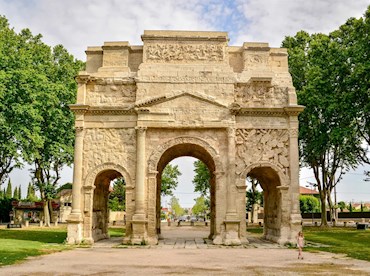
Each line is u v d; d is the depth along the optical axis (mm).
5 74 45156
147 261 26094
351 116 46062
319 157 61656
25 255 28469
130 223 38719
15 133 47281
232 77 40656
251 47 41844
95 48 42406
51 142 56906
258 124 40156
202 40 41625
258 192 82062
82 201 39125
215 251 32875
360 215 97438
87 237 38531
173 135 39969
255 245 37719
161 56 41250
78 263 24953
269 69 41500
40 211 89938
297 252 32188
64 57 64062
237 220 38094
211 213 45031
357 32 46062
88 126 40188
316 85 49406
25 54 51531
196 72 40688
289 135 40000
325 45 51656
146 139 39812
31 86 49281
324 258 28203
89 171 39500
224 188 39125
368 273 21297
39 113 50625
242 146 39844
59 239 42500
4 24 56375
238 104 39469
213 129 40000
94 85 41062
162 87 40344
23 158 48438
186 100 40062
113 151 39750
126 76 41000
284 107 39906
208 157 42969
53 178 65812
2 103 46719
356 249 33969
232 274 20766
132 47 42156
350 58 47125
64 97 57688
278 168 39531
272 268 23109
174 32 41719
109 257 28312
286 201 39000
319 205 106750
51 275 20203
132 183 39250
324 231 55000
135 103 39750
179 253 31266
